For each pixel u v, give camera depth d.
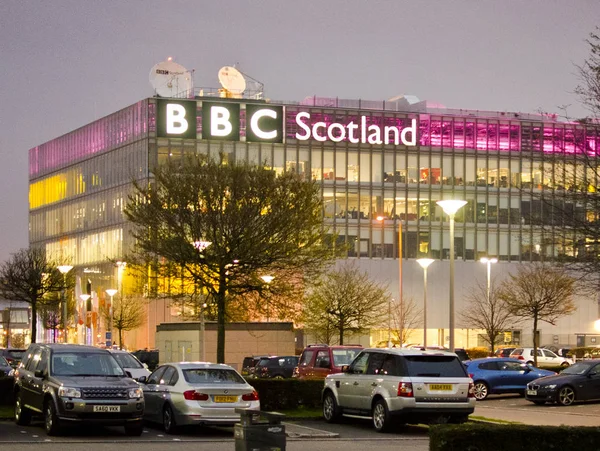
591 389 40.72
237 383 27.94
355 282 81.06
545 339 106.69
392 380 28.02
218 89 107.19
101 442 25.25
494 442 19.66
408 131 106.75
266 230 41.31
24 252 89.12
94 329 86.88
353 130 105.44
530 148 109.81
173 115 101.25
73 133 120.06
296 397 34.31
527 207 109.25
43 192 128.50
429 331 105.06
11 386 34.50
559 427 20.03
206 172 42.06
